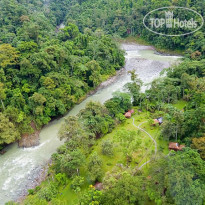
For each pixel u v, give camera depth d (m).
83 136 38.47
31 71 52.59
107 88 67.69
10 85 51.97
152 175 26.89
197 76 58.81
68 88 55.69
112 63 78.31
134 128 45.25
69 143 37.94
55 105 50.91
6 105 48.22
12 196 34.22
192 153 27.36
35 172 38.47
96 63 66.19
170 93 52.62
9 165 40.38
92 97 63.03
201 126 35.22
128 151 35.69
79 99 60.53
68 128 38.97
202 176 24.67
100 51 75.31
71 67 64.38
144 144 40.00
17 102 48.12
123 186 25.70
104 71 73.12
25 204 30.02
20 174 38.28
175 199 22.84
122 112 49.62
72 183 32.44
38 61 52.94
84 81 66.00
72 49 73.44
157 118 47.41
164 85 54.78
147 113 50.00
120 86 68.19
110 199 24.75
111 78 72.69
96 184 32.97
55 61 59.03
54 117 53.41
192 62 62.81
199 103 43.44
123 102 50.62
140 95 52.94
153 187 26.09
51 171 37.44
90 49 75.94
